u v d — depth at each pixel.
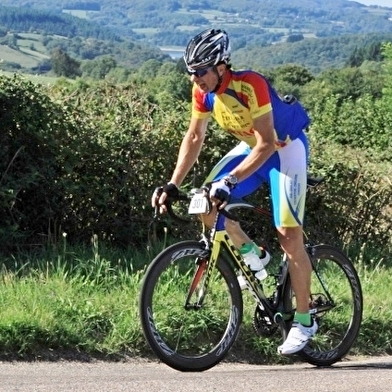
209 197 5.24
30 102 7.79
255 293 5.71
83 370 5.41
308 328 5.71
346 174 9.13
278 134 5.47
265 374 5.41
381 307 7.19
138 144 8.11
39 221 7.96
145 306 5.18
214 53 5.14
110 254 7.67
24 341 5.59
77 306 6.16
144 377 5.16
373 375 5.50
